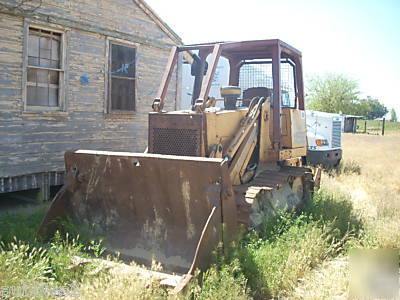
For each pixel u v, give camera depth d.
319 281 4.53
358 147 22.86
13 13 7.32
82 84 8.71
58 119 8.23
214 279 3.92
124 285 3.73
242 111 5.87
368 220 6.95
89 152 5.18
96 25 8.89
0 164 7.26
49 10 7.94
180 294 3.64
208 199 4.42
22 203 8.01
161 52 10.69
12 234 5.05
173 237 4.80
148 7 10.04
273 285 4.28
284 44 6.32
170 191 4.68
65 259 4.30
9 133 7.39
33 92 7.87
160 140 5.32
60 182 8.38
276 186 5.62
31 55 7.81
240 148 5.62
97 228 5.28
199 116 5.04
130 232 5.07
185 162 4.46
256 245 4.84
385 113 82.81
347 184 11.12
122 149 9.74
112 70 9.41
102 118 9.20
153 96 10.52
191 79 17.47
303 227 5.67
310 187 7.41
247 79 7.33
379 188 10.52
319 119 13.41
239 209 4.95
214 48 5.57
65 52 8.32
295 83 7.45
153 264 4.25
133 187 4.93
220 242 4.23
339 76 56.62
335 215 6.62
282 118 6.87
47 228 5.19
